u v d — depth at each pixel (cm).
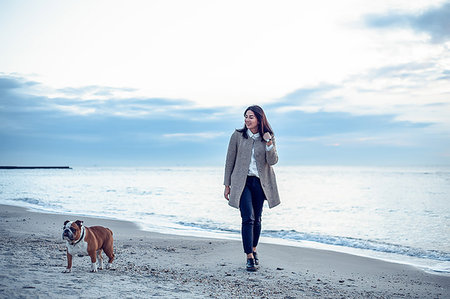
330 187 4241
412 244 955
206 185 4391
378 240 1010
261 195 558
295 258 693
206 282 463
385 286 522
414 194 3014
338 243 946
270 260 661
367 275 591
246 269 556
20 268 448
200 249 734
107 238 490
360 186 4412
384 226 1314
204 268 564
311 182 5753
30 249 620
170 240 842
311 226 1302
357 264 671
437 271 647
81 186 3859
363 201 2366
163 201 2191
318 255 730
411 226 1318
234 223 1304
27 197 2259
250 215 544
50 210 1528
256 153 547
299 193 3200
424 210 1845
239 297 397
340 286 502
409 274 614
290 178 7925
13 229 926
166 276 481
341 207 1997
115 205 1902
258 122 553
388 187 4138
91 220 1213
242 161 550
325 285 499
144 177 7819
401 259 764
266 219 1499
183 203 2078
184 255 668
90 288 369
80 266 503
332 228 1258
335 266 643
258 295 414
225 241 834
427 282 564
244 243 548
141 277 457
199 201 2220
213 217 1475
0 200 1978
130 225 1138
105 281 409
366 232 1171
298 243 919
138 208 1780
